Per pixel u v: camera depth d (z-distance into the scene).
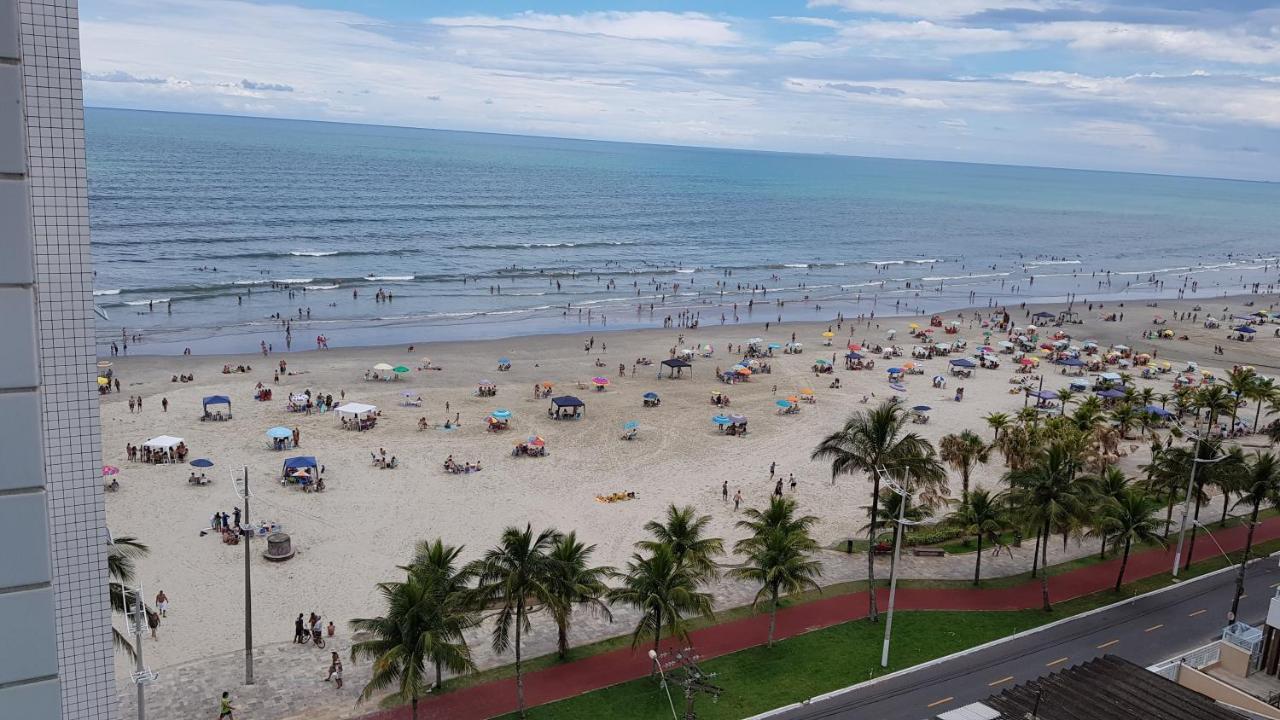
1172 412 96.38
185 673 44.50
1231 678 45.56
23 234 15.95
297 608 51.47
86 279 16.67
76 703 17.73
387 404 91.00
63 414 16.83
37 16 15.59
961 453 64.12
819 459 81.81
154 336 115.31
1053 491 52.84
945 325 148.50
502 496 69.12
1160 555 63.56
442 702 42.78
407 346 117.12
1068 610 54.22
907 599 55.16
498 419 85.38
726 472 77.25
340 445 78.50
